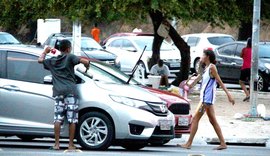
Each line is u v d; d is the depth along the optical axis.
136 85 29.02
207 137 32.00
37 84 26.39
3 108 26.45
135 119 25.55
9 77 26.67
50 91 26.14
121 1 43.59
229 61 55.66
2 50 26.94
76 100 25.56
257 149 29.86
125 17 44.31
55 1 45.06
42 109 26.17
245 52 46.62
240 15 48.50
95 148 25.86
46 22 55.81
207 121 37.12
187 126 30.00
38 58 26.47
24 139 30.20
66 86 25.28
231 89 55.28
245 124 36.47
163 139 26.36
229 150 28.78
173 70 60.69
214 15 47.34
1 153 24.78
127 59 61.66
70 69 25.47
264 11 50.22
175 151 27.55
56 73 25.44
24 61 26.72
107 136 25.70
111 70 28.45
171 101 29.62
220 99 47.44
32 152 25.17
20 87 26.39
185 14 45.00
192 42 68.00
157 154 25.80
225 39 67.81
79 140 26.02
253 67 38.41
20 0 47.75
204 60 28.09
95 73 27.56
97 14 43.44
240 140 32.06
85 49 60.22
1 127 26.38
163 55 60.62
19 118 26.36
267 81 52.31
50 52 26.25
